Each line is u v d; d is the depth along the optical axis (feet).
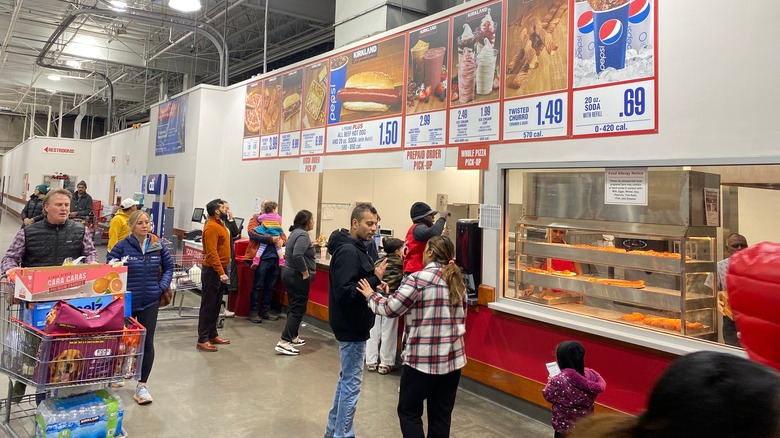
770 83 7.92
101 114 70.95
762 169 9.29
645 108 9.50
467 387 12.77
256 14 34.19
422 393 7.98
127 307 9.21
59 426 8.45
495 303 12.06
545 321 10.78
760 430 1.89
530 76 11.59
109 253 10.92
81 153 60.95
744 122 8.20
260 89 23.75
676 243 9.29
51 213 10.32
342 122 18.07
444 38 13.97
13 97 64.23
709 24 8.64
